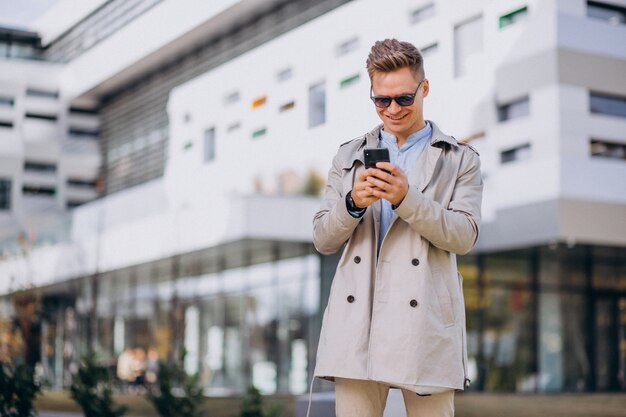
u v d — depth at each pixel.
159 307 17.88
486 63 7.84
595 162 10.40
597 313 16.91
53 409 6.91
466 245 2.25
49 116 12.87
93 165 13.89
